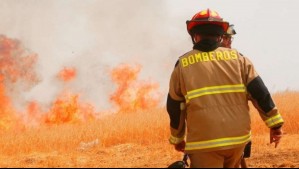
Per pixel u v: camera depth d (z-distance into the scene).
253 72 4.17
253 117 15.81
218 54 4.16
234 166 4.21
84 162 9.52
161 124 14.54
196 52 4.18
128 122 15.11
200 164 4.03
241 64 4.16
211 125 3.99
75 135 14.38
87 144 13.68
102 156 11.13
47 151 13.09
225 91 4.05
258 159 8.43
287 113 16.03
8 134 15.15
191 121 4.07
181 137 4.39
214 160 4.01
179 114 4.27
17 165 8.74
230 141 3.98
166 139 14.08
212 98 4.03
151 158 10.22
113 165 8.55
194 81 4.07
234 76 4.09
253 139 12.84
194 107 4.04
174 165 3.99
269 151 9.86
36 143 13.52
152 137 13.93
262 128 15.45
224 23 4.25
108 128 14.73
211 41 4.19
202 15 4.26
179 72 4.18
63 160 10.01
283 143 12.22
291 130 15.42
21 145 13.26
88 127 15.43
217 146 3.96
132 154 11.37
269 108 4.11
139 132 14.14
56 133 14.78
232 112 4.03
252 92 4.11
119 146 13.02
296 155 8.74
